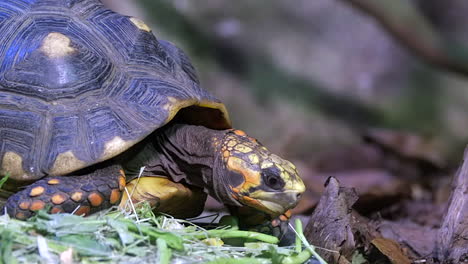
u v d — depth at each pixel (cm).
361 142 1360
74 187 464
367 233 557
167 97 521
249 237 486
